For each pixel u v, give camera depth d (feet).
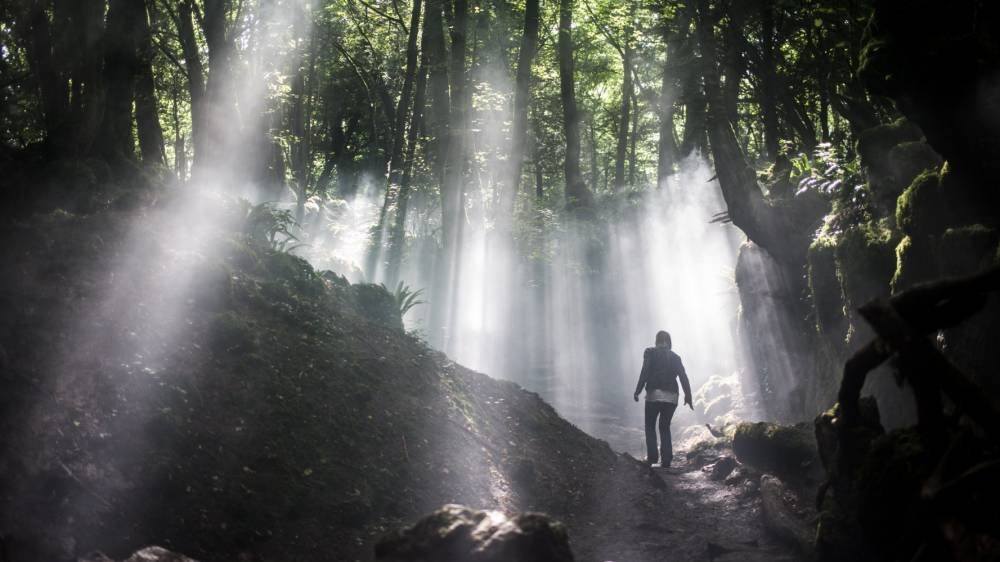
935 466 13.24
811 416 33.58
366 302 34.76
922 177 24.03
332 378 25.58
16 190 28.63
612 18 95.86
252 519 19.12
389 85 129.49
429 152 96.94
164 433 19.81
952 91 20.75
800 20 43.70
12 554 15.28
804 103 51.67
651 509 26.50
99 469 18.03
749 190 36.35
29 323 20.92
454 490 23.80
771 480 25.27
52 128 31.78
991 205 21.74
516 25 111.04
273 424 22.35
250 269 30.25
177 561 15.80
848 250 28.66
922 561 12.54
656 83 101.60
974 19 20.53
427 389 28.71
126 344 21.71
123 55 34.71
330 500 20.80
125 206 30.22
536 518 11.85
